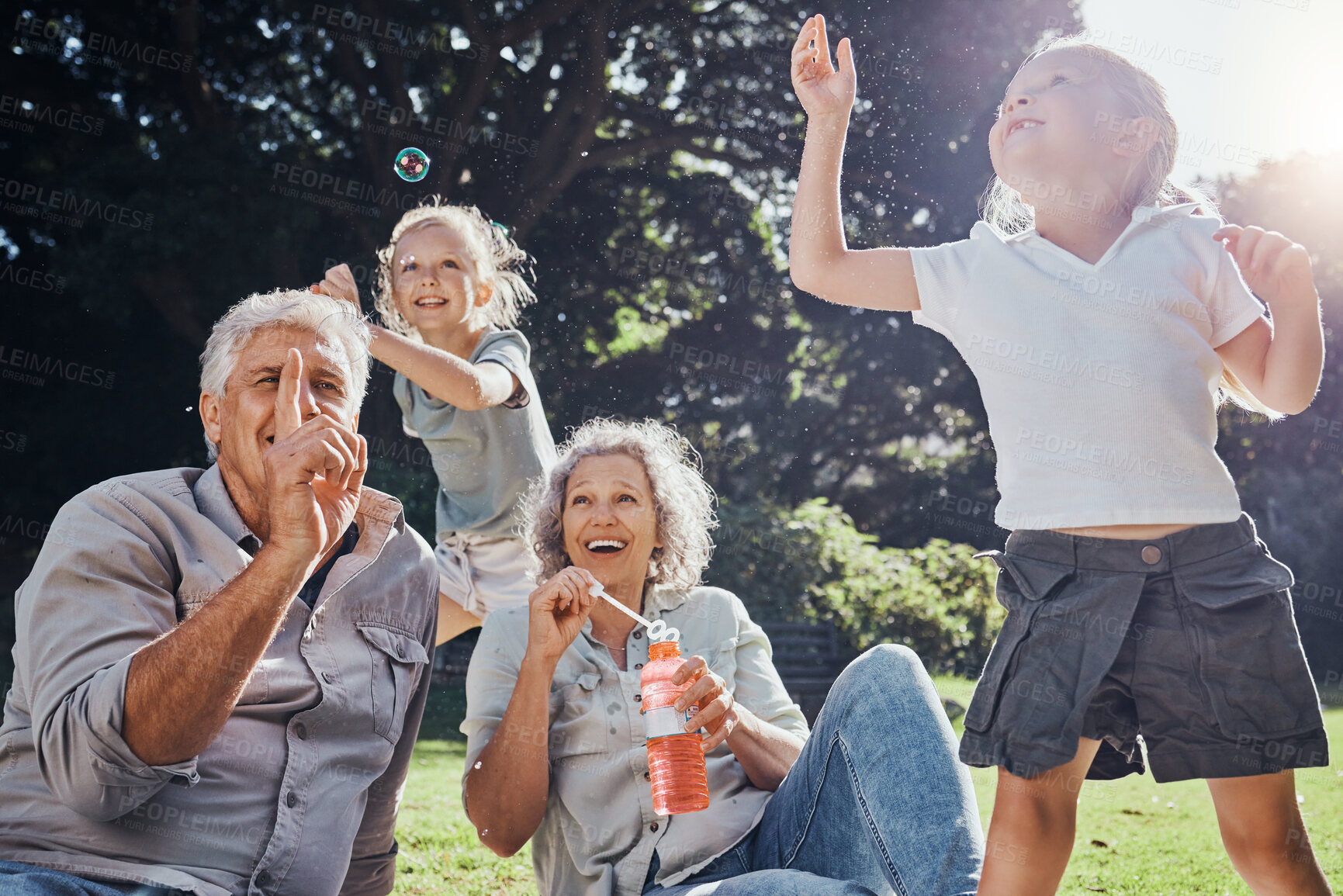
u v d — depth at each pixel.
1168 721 1.73
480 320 3.64
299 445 1.63
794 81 2.11
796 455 14.55
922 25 12.10
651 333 14.21
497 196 13.21
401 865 3.08
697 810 1.94
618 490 2.32
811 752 1.93
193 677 1.54
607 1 12.91
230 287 11.25
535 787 2.01
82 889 1.56
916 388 14.79
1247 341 1.86
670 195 13.98
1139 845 3.29
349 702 1.86
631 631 2.29
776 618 8.66
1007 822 1.74
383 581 1.99
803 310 14.21
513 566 3.43
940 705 1.82
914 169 12.33
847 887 1.61
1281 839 1.74
